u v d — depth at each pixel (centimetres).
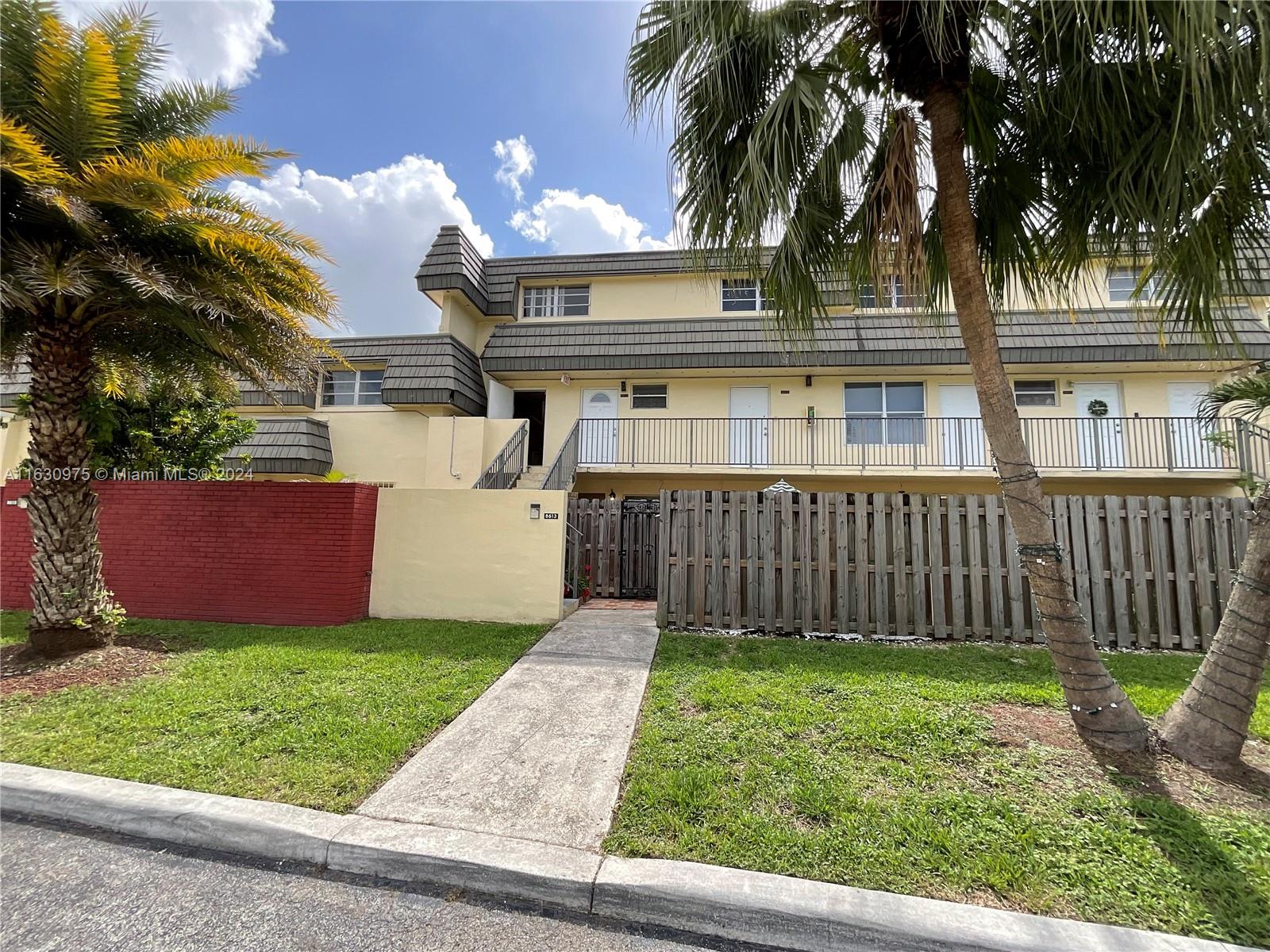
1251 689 327
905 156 364
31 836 280
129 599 734
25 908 230
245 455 1118
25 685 457
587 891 235
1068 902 220
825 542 677
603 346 1300
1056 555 368
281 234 586
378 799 298
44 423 543
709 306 1384
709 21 362
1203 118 303
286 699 429
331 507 719
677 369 1276
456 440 1221
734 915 221
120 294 529
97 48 454
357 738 364
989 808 282
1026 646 617
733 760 335
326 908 233
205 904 235
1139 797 289
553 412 1384
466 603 735
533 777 323
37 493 545
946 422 1232
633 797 295
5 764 328
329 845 262
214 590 721
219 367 714
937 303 479
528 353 1320
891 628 658
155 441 870
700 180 408
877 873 236
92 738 361
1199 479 1100
